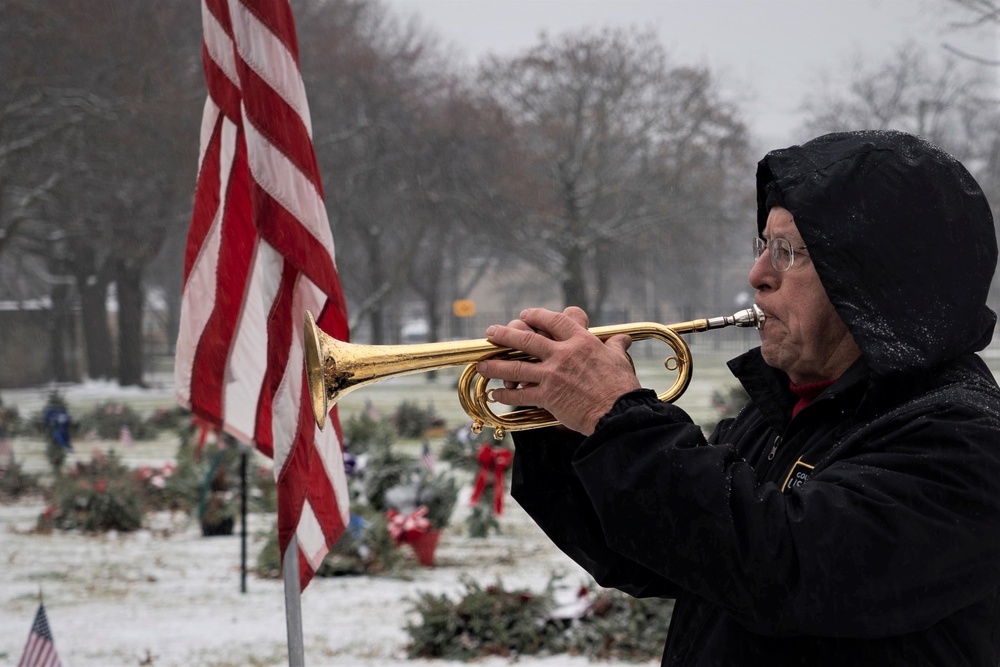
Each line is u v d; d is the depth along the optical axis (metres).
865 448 1.92
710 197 53.97
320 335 2.37
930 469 1.82
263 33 3.96
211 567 10.45
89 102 31.09
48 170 33.69
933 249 1.94
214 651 7.36
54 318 49.69
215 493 13.75
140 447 22.61
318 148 41.44
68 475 14.66
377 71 44.47
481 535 12.05
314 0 42.62
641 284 69.19
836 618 1.76
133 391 44.62
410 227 48.44
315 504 4.16
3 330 49.22
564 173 50.38
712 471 1.84
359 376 2.32
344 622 8.18
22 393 44.06
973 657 1.91
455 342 2.21
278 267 3.93
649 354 51.53
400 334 59.56
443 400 35.56
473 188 44.81
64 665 6.96
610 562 2.36
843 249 1.94
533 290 69.44
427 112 45.12
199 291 4.50
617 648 7.21
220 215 4.45
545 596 7.71
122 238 36.97
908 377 1.89
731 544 1.79
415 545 10.51
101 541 11.92
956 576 1.80
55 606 8.70
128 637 7.71
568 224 50.75
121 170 33.22
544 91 50.69
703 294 80.62
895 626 1.78
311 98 41.50
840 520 1.79
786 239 2.09
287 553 3.87
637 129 51.31
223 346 4.48
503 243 50.03
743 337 74.75
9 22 28.22
